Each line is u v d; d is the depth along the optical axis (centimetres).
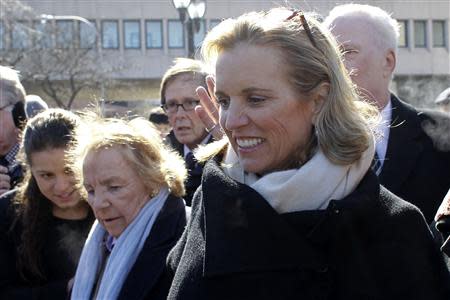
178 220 276
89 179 276
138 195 276
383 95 329
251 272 196
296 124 201
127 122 284
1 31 2895
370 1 2327
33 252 312
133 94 4100
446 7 4184
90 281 286
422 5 4153
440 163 316
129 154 273
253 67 195
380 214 201
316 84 200
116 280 268
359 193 197
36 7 3859
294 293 194
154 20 4103
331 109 200
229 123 199
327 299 195
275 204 198
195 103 418
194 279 204
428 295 200
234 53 198
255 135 200
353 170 201
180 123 424
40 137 305
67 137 305
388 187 311
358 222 199
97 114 318
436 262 208
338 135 197
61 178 305
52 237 316
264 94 196
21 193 318
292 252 194
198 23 1428
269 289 195
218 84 201
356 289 195
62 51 2883
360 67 322
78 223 319
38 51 2823
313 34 203
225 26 202
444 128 318
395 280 198
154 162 278
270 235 195
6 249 316
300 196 196
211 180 209
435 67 4156
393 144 318
